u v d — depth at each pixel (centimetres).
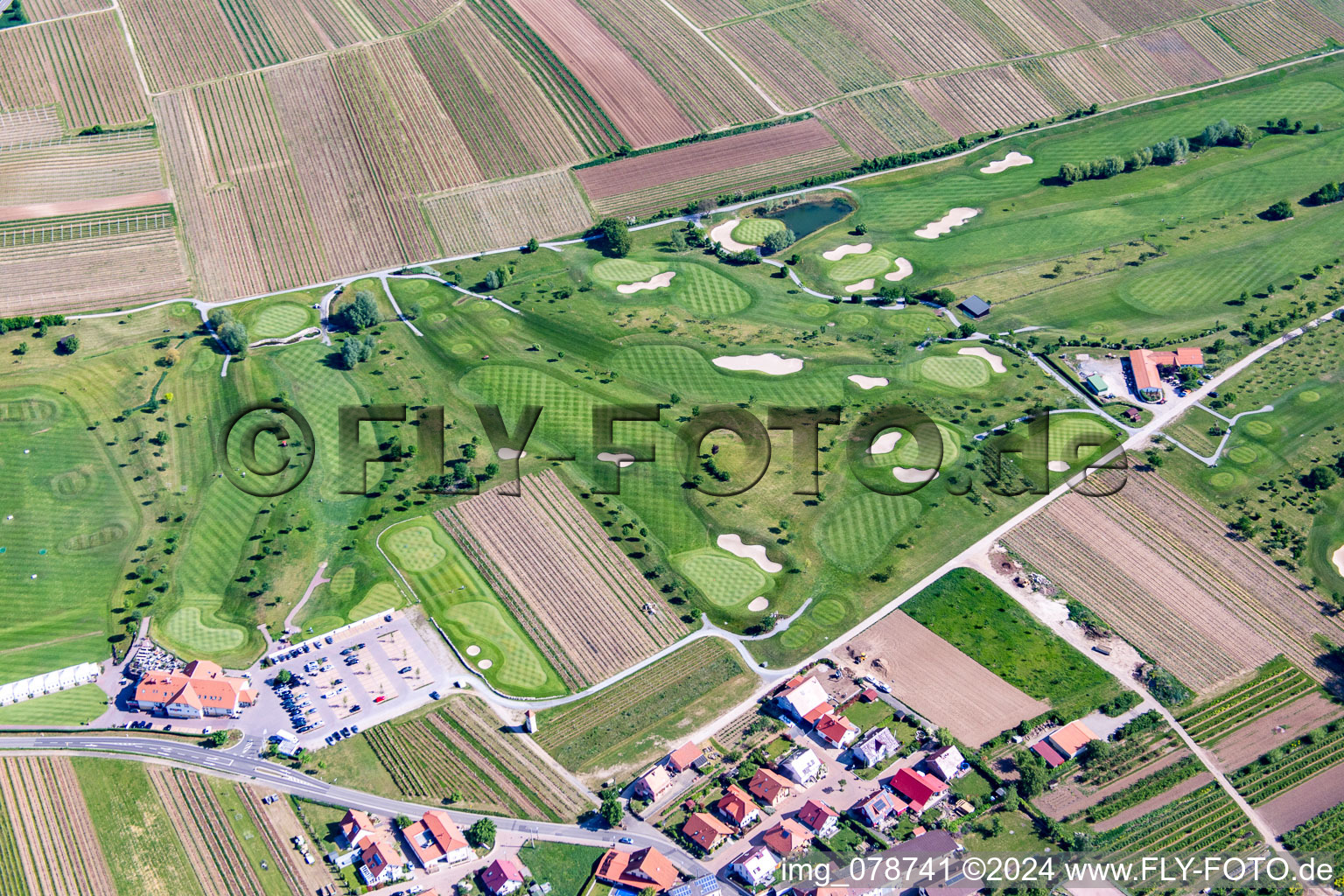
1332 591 17250
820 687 15762
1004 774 14750
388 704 16000
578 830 14300
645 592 17562
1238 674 16112
